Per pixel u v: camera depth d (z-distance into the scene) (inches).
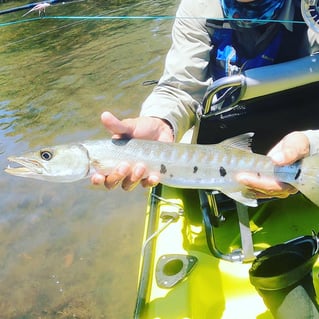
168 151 24.4
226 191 25.4
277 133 30.3
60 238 49.2
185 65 30.4
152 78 86.4
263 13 28.4
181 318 24.7
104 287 42.5
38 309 41.3
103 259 45.7
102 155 23.6
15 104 83.6
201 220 34.5
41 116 77.1
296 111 29.4
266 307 26.3
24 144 68.2
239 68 30.4
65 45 114.3
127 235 48.4
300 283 23.0
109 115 24.0
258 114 29.1
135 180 23.8
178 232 31.9
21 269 46.1
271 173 24.6
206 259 29.3
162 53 98.4
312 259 22.9
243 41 30.1
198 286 27.7
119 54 101.7
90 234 49.2
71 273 44.7
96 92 83.7
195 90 30.9
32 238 49.8
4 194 57.2
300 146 24.1
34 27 135.9
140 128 26.0
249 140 25.3
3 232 51.2
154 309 25.3
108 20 127.6
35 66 102.7
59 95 84.7
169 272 28.0
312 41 29.1
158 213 34.7
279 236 31.9
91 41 113.7
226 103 29.3
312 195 24.7
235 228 33.2
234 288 28.2
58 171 23.6
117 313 39.6
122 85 85.0
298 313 22.8
